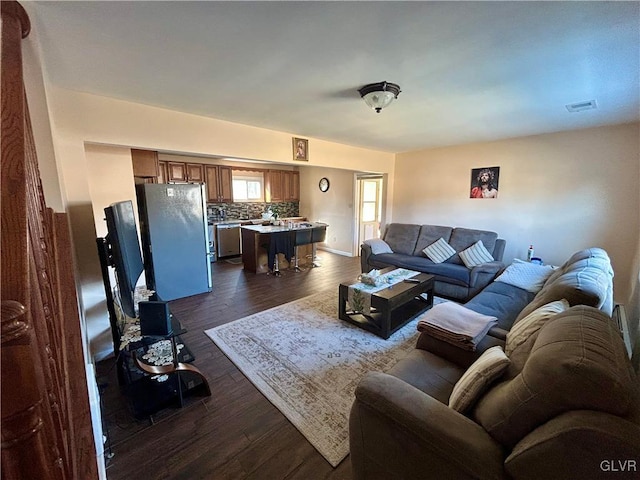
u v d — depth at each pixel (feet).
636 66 5.64
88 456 3.97
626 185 10.72
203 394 6.56
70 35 4.51
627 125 10.50
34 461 1.77
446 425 3.32
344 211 21.54
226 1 3.66
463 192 15.17
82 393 4.41
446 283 12.44
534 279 10.25
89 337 7.89
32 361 1.74
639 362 6.53
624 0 3.67
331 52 5.09
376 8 3.84
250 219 23.00
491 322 6.12
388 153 17.60
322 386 6.81
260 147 11.03
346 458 5.01
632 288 9.87
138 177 13.39
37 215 3.28
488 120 9.91
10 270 1.96
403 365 5.49
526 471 2.71
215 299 12.53
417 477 3.45
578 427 2.41
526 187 13.03
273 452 5.12
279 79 6.31
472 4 3.75
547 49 5.00
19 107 2.67
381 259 14.87
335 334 9.29
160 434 5.48
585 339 3.08
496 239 13.16
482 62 5.50
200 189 12.72
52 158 5.19
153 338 6.04
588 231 11.66
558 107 8.39
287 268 17.97
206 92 7.12
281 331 9.50
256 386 6.81
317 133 11.99
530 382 2.95
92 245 7.70
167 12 3.93
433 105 8.19
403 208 17.97
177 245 12.33
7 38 2.92
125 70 5.84
